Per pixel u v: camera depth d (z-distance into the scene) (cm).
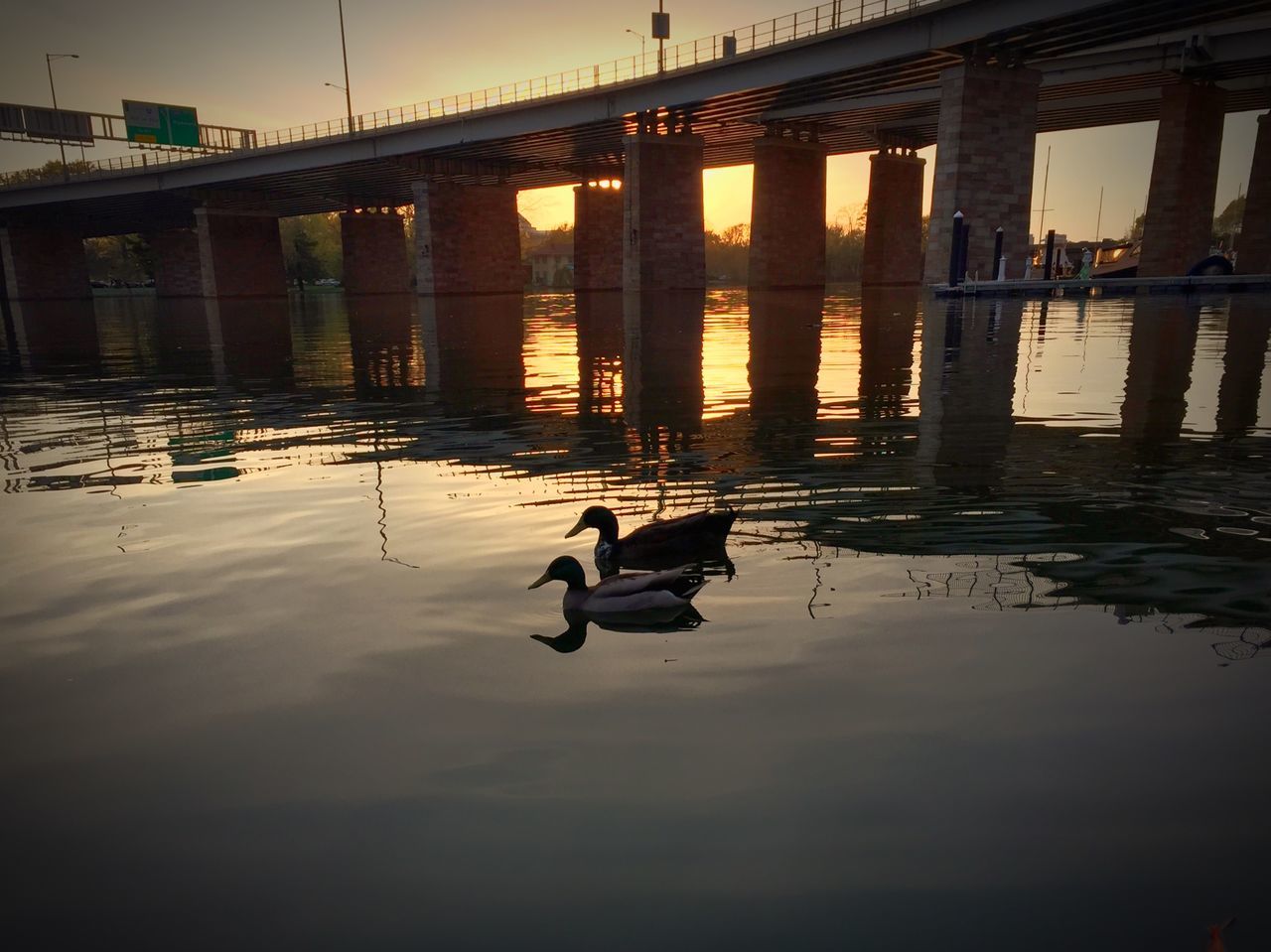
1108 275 6081
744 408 1397
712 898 299
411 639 532
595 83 6072
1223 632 497
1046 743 388
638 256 6456
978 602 550
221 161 8100
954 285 4209
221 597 612
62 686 484
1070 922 283
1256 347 1911
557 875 314
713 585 591
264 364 2414
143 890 318
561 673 476
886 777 365
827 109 6391
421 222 8331
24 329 4666
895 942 276
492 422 1329
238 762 400
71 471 1046
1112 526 698
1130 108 6172
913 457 983
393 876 319
